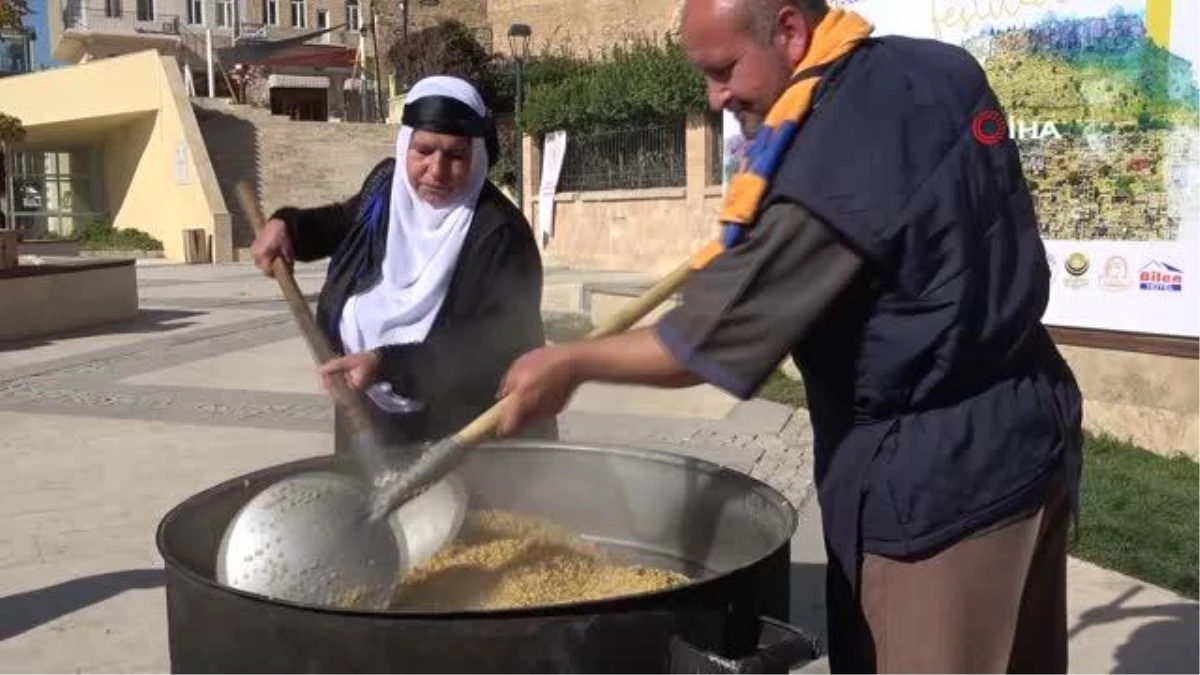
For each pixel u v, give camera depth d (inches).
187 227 1073.5
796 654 72.1
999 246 73.4
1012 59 260.7
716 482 100.8
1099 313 252.4
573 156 812.0
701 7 75.6
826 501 81.1
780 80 74.9
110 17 2132.1
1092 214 251.3
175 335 472.4
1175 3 233.1
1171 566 174.7
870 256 69.7
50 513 213.3
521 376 72.9
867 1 287.0
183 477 239.5
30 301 473.7
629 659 70.5
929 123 71.9
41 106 1197.7
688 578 101.4
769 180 71.2
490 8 1491.1
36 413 309.4
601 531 110.3
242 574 80.6
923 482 75.1
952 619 75.7
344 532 82.3
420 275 115.0
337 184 1151.6
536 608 68.4
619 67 743.7
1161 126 237.9
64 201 1272.1
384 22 1571.1
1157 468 228.8
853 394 77.0
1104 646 149.6
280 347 433.4
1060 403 79.4
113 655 150.6
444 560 93.4
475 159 116.3
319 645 69.3
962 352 73.1
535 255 119.6
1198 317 235.9
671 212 709.3
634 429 277.1
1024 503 76.1
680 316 71.9
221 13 2240.4
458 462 80.0
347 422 109.1
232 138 1131.9
